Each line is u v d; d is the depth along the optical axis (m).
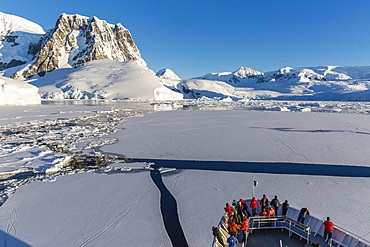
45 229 8.54
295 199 10.93
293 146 21.34
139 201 10.75
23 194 11.44
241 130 29.16
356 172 15.03
